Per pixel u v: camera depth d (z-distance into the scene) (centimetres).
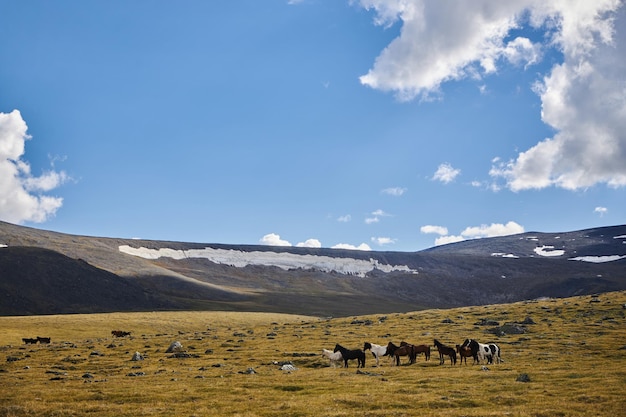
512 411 2530
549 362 4397
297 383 3541
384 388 3250
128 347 6856
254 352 5800
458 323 8044
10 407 2722
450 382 3500
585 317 7669
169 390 3312
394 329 7756
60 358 5722
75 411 2664
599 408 2547
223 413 2603
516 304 10600
